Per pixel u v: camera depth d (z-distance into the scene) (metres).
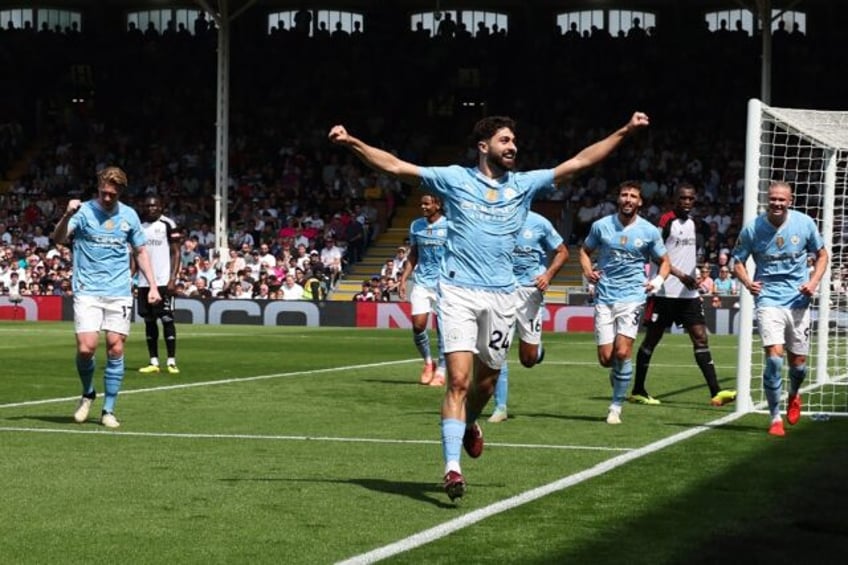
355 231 34.62
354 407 11.73
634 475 7.68
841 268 14.45
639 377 12.48
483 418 10.94
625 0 41.25
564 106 38.94
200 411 11.25
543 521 6.25
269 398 12.52
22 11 44.97
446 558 5.45
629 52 39.47
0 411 11.07
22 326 27.34
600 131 38.06
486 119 6.89
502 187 6.87
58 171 38.91
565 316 28.45
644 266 10.83
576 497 6.91
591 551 5.61
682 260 12.33
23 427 9.95
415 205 37.47
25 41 42.47
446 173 6.86
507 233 6.88
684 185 12.49
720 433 9.87
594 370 16.58
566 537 5.89
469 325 6.81
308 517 6.34
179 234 15.69
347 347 21.27
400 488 7.19
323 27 42.25
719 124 37.97
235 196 37.22
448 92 40.12
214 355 19.06
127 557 5.48
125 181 9.94
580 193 35.75
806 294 9.79
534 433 9.84
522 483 7.38
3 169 40.06
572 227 34.47
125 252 10.02
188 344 21.80
